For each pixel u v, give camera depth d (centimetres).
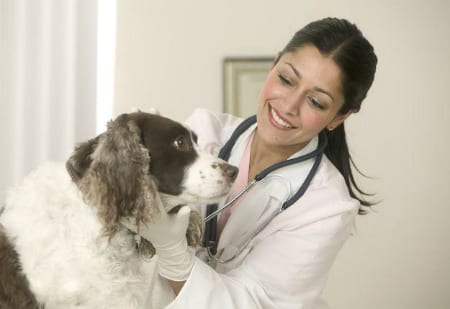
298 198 194
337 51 182
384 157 369
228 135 221
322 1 362
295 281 179
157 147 162
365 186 369
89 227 155
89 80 333
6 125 325
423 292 369
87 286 156
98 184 150
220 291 165
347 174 219
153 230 160
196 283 164
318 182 197
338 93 186
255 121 215
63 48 327
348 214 189
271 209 197
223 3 357
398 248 369
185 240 168
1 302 150
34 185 161
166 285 186
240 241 197
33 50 325
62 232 154
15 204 160
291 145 202
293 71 183
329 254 186
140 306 169
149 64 354
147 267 178
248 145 212
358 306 369
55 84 327
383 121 368
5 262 152
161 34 354
